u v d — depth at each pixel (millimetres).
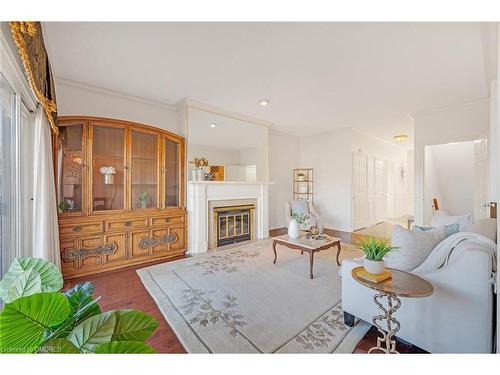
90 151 2875
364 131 5719
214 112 4051
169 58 2395
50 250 2275
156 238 3346
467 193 5379
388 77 2805
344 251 3811
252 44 2141
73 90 3025
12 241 1718
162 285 2490
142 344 660
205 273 2822
